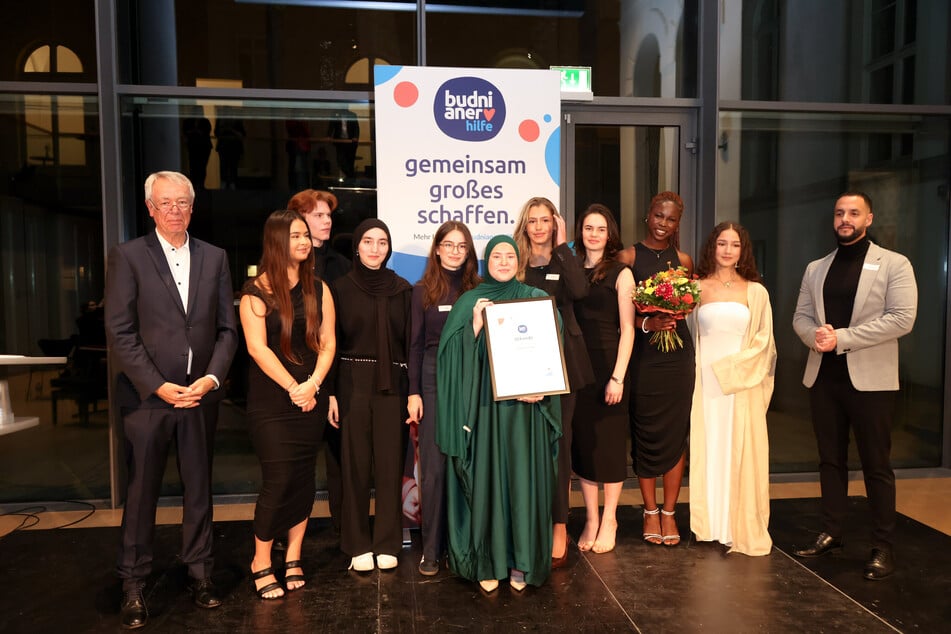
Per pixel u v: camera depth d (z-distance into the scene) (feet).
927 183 14.60
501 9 13.56
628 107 13.88
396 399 9.48
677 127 14.10
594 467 10.25
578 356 9.54
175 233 8.46
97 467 13.11
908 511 12.34
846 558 10.13
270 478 8.77
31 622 8.30
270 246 8.71
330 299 9.24
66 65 12.68
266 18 13.10
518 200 11.53
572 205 13.98
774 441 14.53
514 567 9.02
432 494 9.60
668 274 9.70
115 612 8.56
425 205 11.34
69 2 12.59
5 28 12.52
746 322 10.44
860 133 14.37
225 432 13.44
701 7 13.74
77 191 12.92
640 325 10.32
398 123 11.21
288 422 8.80
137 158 13.08
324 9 13.21
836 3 14.03
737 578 9.45
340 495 10.56
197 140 13.17
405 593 9.03
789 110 13.94
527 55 13.67
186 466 8.68
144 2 12.85
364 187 13.55
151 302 8.28
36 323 13.00
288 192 13.44
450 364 8.96
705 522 10.66
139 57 12.91
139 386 8.13
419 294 9.59
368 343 9.39
